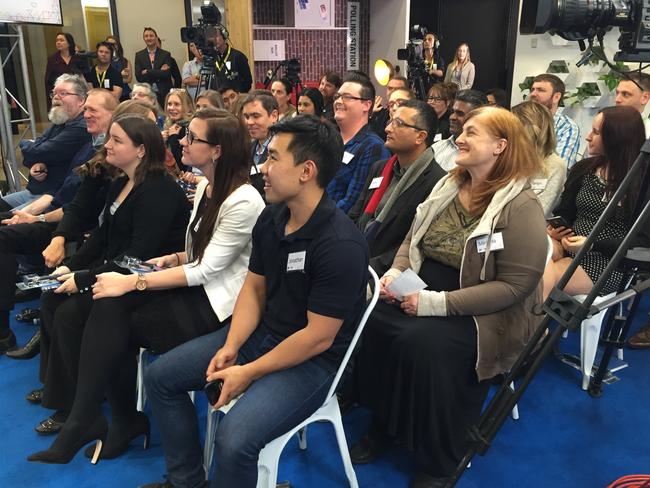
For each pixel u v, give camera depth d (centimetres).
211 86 440
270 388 137
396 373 163
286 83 413
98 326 167
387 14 648
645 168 160
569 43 605
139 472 182
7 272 252
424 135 211
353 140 267
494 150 167
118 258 192
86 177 237
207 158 173
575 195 232
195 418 161
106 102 272
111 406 186
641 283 126
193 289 178
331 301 133
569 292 207
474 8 658
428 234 187
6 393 229
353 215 243
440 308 162
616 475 178
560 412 211
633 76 315
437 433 162
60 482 178
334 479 178
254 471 131
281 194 137
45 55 605
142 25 641
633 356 254
